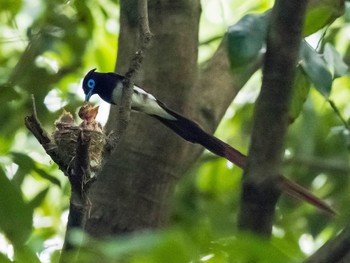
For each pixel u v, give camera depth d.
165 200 9.32
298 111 8.92
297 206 12.88
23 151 11.43
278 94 6.59
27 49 13.70
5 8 14.43
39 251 7.56
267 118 6.59
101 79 9.13
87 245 5.98
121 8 9.79
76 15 14.12
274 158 6.58
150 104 8.55
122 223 9.05
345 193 13.23
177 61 9.60
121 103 6.67
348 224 6.27
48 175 10.66
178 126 8.64
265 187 6.53
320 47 9.29
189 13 9.81
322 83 7.85
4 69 14.84
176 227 5.51
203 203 12.95
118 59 9.74
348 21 8.65
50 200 14.00
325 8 8.23
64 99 13.54
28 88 13.44
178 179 9.48
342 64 8.73
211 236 5.41
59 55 14.27
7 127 13.18
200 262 5.17
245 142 14.34
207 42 13.53
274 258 4.97
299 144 13.08
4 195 9.19
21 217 9.12
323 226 12.34
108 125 9.23
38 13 14.21
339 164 13.24
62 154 6.52
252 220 6.54
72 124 8.23
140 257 4.90
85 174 6.30
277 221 12.87
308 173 13.43
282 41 6.59
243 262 5.04
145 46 6.74
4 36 14.68
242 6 14.55
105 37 14.46
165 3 9.77
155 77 9.53
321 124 13.50
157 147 9.30
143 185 9.22
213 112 9.91
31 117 6.57
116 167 9.23
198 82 10.11
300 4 6.54
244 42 7.39
